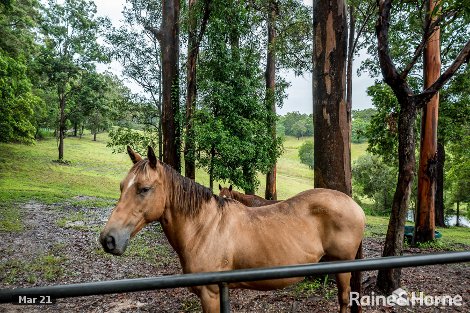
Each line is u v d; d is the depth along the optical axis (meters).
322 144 4.89
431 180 8.88
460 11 3.37
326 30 4.77
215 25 9.70
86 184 20.34
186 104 10.66
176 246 2.66
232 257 2.60
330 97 4.80
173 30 10.47
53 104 31.64
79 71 26.17
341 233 2.87
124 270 5.76
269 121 11.48
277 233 2.68
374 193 21.86
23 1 20.84
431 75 8.70
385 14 3.90
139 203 2.30
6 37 17.42
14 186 17.28
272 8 8.95
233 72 10.01
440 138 11.97
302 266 1.18
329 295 4.23
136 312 3.99
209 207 2.66
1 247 7.04
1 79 16.73
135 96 13.29
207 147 9.70
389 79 3.96
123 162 29.41
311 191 3.04
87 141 39.25
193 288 2.56
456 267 5.94
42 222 9.91
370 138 11.66
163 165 2.55
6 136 20.31
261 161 10.44
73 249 7.07
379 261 1.22
